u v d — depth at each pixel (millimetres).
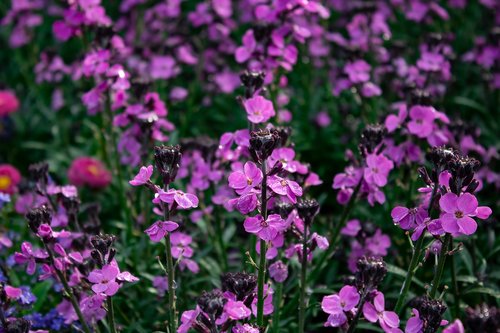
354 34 1217
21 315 932
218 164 977
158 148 808
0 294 830
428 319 797
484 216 785
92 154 1276
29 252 841
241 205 800
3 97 1275
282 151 890
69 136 1368
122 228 1081
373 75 1217
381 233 1010
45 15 1645
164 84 1266
